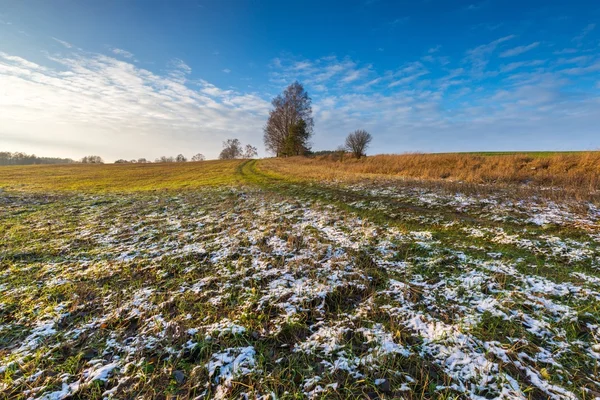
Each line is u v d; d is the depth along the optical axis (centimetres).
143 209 1179
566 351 318
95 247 724
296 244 694
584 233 656
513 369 299
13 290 504
